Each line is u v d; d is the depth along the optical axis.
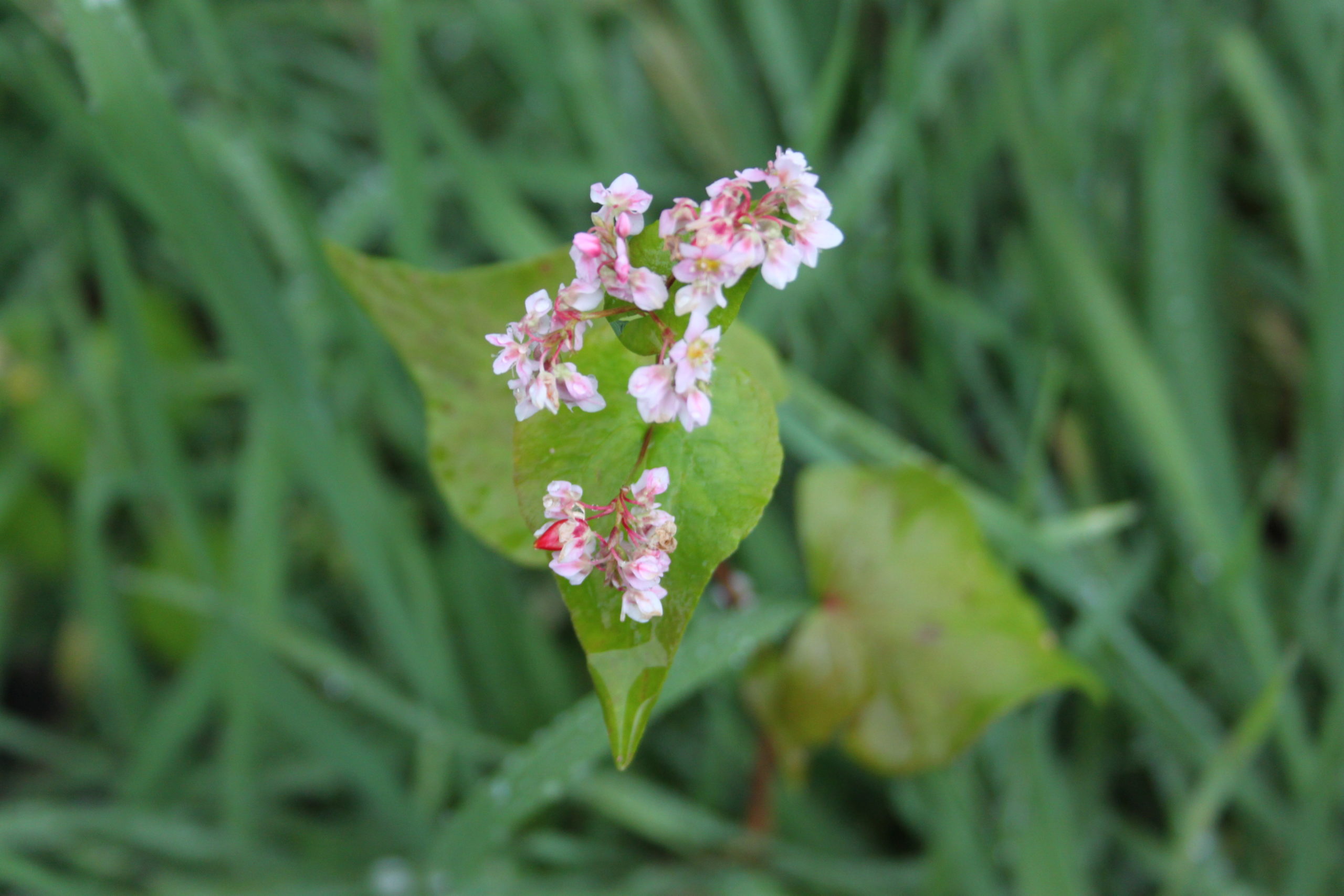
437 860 0.43
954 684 0.40
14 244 0.64
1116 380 0.47
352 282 0.38
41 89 0.51
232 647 0.47
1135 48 0.52
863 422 0.47
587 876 0.49
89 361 0.56
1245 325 0.58
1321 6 0.54
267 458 0.49
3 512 0.57
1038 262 0.53
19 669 0.62
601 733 0.41
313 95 0.67
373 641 0.58
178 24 0.59
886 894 0.46
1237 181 0.61
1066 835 0.44
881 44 0.63
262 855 0.50
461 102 0.68
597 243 0.32
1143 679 0.46
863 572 0.41
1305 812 0.43
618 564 0.33
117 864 0.50
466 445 0.38
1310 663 0.50
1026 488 0.47
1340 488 0.47
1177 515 0.50
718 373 0.34
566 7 0.59
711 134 0.62
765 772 0.44
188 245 0.42
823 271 0.54
